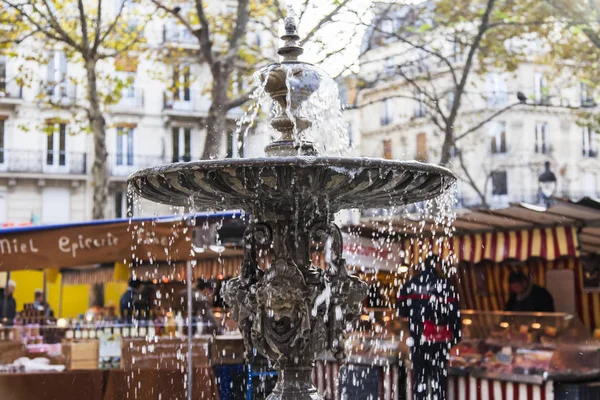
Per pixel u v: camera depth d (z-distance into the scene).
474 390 8.87
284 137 5.75
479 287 12.80
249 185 4.90
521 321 8.73
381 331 10.01
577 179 44.16
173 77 26.03
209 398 9.41
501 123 42.41
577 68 26.78
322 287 5.43
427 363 9.16
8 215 37.53
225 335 10.99
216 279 14.38
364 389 10.07
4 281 17.72
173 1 24.75
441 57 21.22
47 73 36.12
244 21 18.16
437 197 5.63
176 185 5.04
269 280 5.39
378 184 4.92
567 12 19.34
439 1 23.03
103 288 25.19
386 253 12.03
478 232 11.20
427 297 9.24
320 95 5.88
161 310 13.31
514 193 42.44
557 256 10.19
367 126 41.91
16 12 21.64
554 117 42.97
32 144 37.31
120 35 23.50
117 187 38.59
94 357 9.23
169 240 8.65
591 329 11.49
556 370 8.24
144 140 39.00
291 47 5.89
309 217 5.48
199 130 39.78
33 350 9.19
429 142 39.28
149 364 9.41
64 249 8.37
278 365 5.50
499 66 25.38
